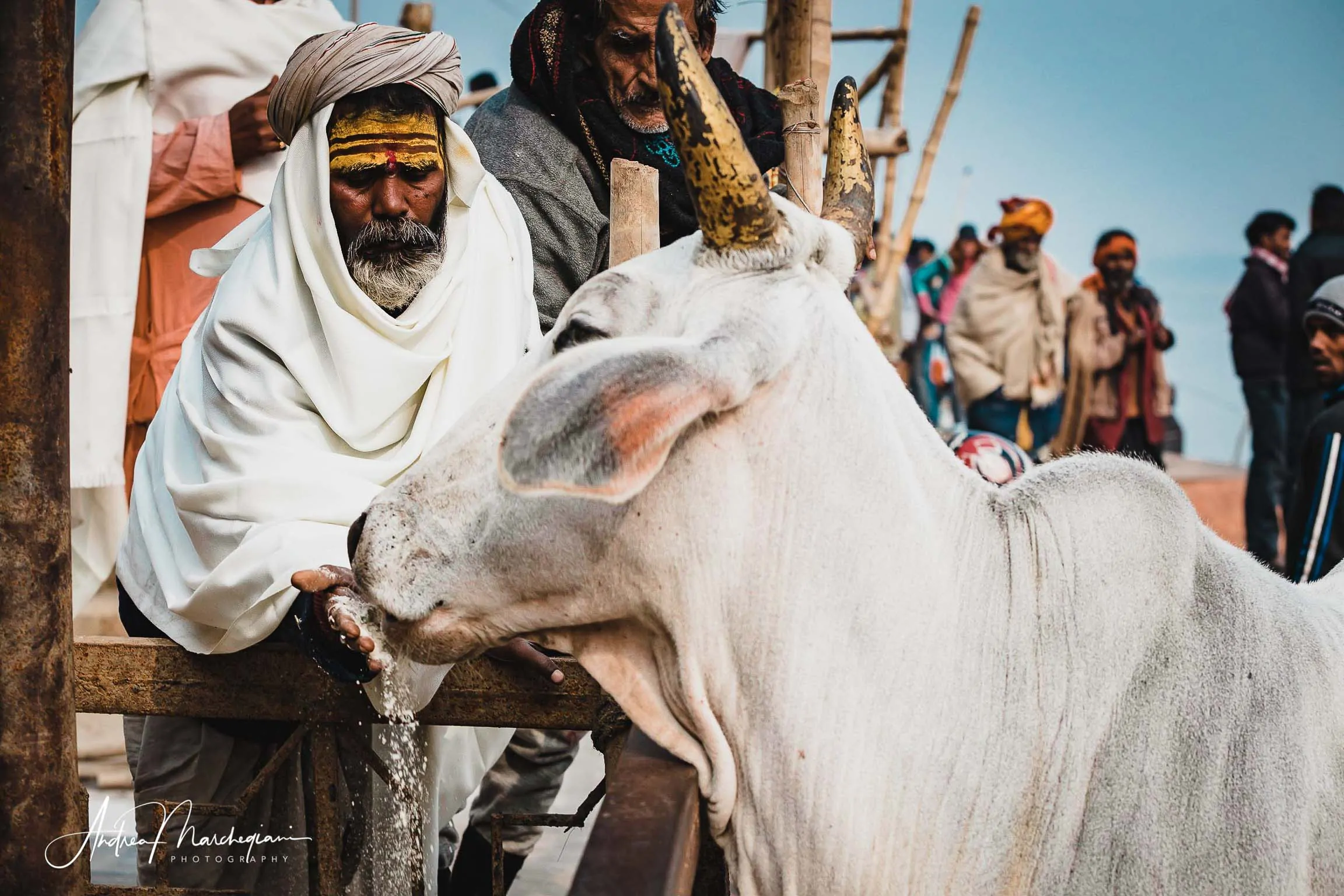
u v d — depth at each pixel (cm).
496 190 306
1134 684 196
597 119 329
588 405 169
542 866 414
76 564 404
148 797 284
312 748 255
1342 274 798
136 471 287
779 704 193
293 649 250
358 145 271
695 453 191
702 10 346
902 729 192
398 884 277
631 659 206
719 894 237
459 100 286
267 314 273
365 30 275
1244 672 197
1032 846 193
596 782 488
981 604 198
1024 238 924
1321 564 399
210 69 423
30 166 197
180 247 418
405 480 207
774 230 192
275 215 282
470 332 289
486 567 200
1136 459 214
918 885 192
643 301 195
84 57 413
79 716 457
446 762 296
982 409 937
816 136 301
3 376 199
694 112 185
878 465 194
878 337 813
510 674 247
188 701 253
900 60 729
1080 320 948
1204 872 190
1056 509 204
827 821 192
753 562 193
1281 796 192
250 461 259
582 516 194
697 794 197
